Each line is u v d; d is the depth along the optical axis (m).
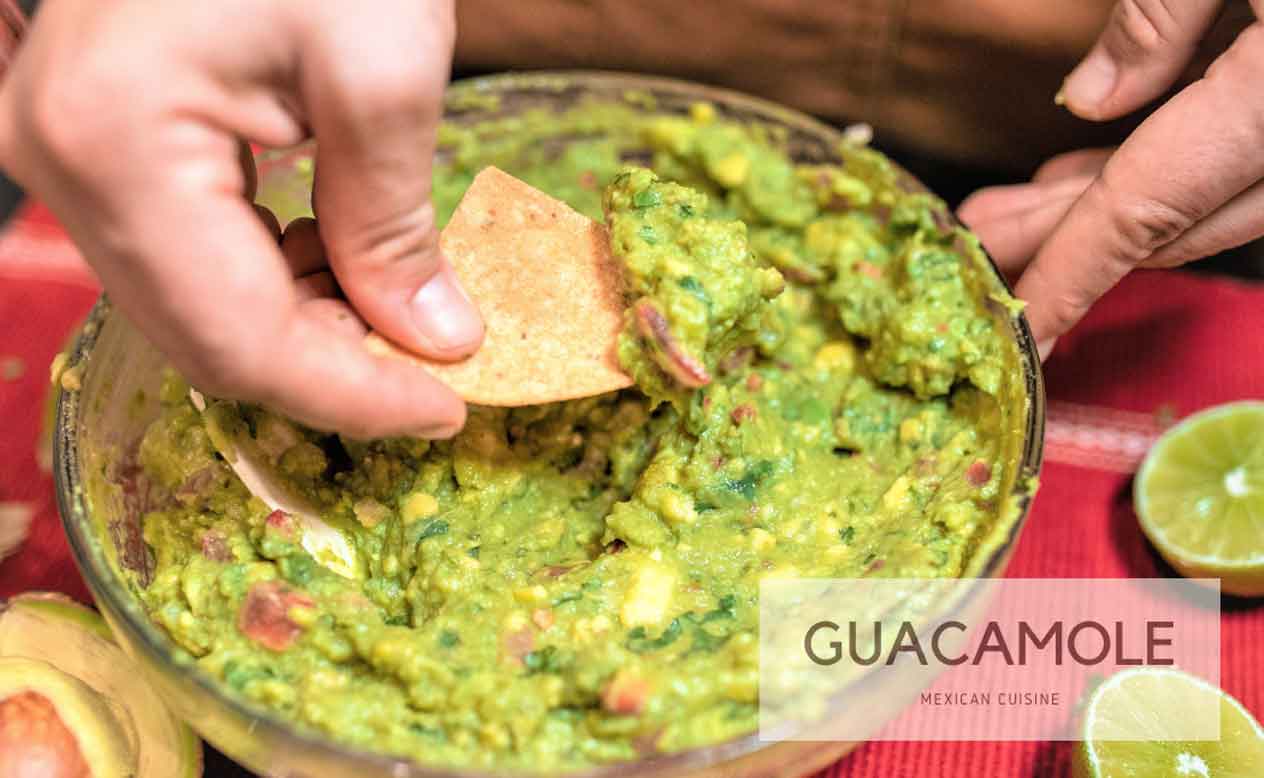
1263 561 0.49
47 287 0.60
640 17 0.64
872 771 0.47
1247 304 0.59
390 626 0.43
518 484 0.48
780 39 0.64
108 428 0.46
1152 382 0.57
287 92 0.37
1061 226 0.49
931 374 0.49
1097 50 0.52
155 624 0.44
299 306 0.41
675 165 0.57
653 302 0.44
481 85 0.55
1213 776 0.45
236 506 0.46
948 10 0.60
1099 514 0.53
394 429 0.41
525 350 0.44
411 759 0.37
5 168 0.36
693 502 0.47
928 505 0.47
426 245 0.40
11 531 0.53
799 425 0.51
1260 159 0.46
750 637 0.41
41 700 0.45
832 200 0.55
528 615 0.43
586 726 0.40
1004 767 0.47
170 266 0.36
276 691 0.41
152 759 0.46
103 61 0.35
